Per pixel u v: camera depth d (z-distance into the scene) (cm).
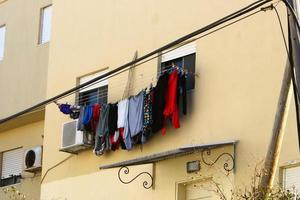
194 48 1892
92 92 2130
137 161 1831
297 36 1252
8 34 2677
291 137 1631
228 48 1806
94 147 2014
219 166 1736
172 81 1847
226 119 1761
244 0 1800
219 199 1725
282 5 1720
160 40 1967
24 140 2527
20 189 2434
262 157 1661
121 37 2073
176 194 1814
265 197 1370
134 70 2009
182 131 1836
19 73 2578
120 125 1927
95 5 2183
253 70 1745
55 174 2142
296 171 1619
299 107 1256
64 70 2214
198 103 1827
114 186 1969
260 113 1705
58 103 2092
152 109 1864
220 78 1802
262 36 1748
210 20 1861
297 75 1248
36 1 2609
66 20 2258
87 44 2172
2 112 2583
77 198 2058
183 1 1936
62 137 2086
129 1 2080
